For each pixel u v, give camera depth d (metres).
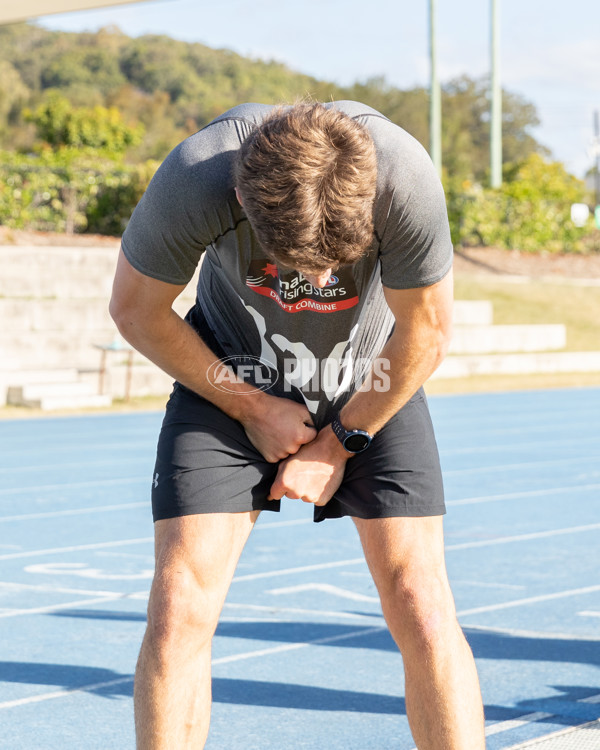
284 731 3.54
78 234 24.19
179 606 2.21
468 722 2.21
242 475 2.38
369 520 2.36
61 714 3.75
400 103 60.03
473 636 4.71
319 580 5.97
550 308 27.67
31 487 9.91
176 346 2.31
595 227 33.34
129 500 9.13
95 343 18.61
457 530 7.58
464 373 22.83
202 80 95.25
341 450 2.38
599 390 21.12
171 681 2.19
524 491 9.53
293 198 1.82
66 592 5.73
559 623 4.93
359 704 3.83
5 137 75.50
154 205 2.11
